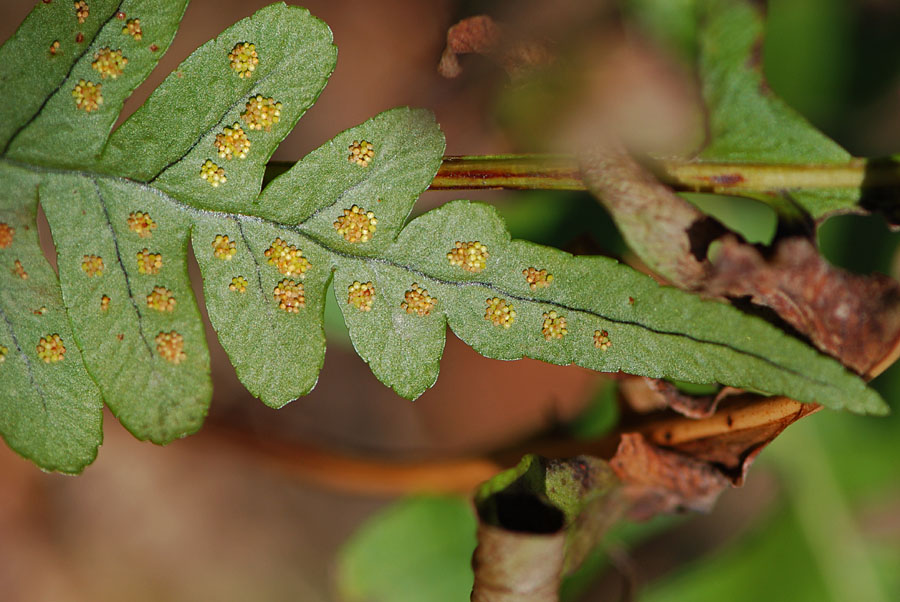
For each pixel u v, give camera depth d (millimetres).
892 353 155
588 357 153
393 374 154
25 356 154
